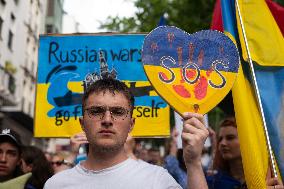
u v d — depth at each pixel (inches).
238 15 136.3
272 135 128.3
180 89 101.6
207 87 102.8
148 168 91.8
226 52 105.3
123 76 170.1
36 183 147.2
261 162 117.8
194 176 87.7
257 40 138.8
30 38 740.7
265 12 141.8
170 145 227.3
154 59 102.0
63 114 167.0
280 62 136.8
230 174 143.6
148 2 495.2
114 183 89.3
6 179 148.6
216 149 149.8
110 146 89.7
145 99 165.6
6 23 670.5
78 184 91.3
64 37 173.2
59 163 212.8
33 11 697.0
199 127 89.8
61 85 169.9
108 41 172.6
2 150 148.6
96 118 90.9
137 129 162.9
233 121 142.3
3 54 676.1
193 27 452.1
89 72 170.9
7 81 692.7
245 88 124.3
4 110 707.4
